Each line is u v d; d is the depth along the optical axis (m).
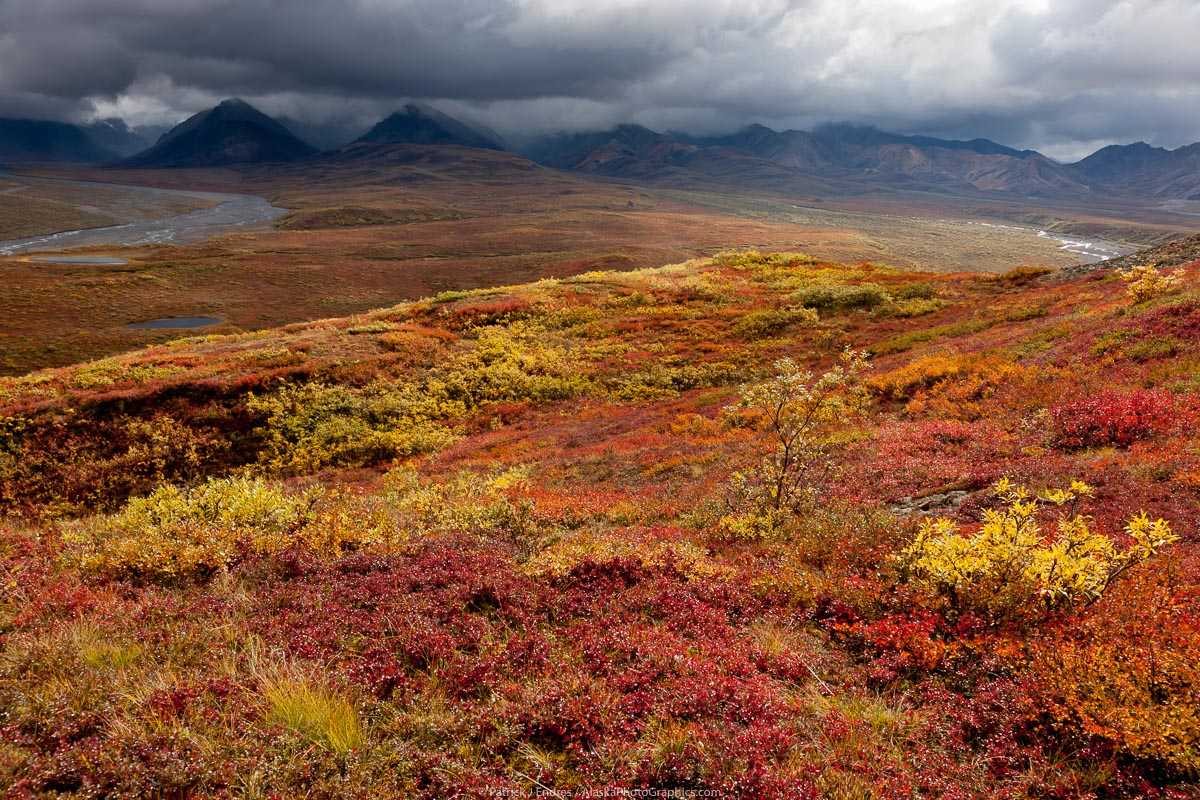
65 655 5.78
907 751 4.90
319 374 30.59
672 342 38.28
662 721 5.12
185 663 5.95
